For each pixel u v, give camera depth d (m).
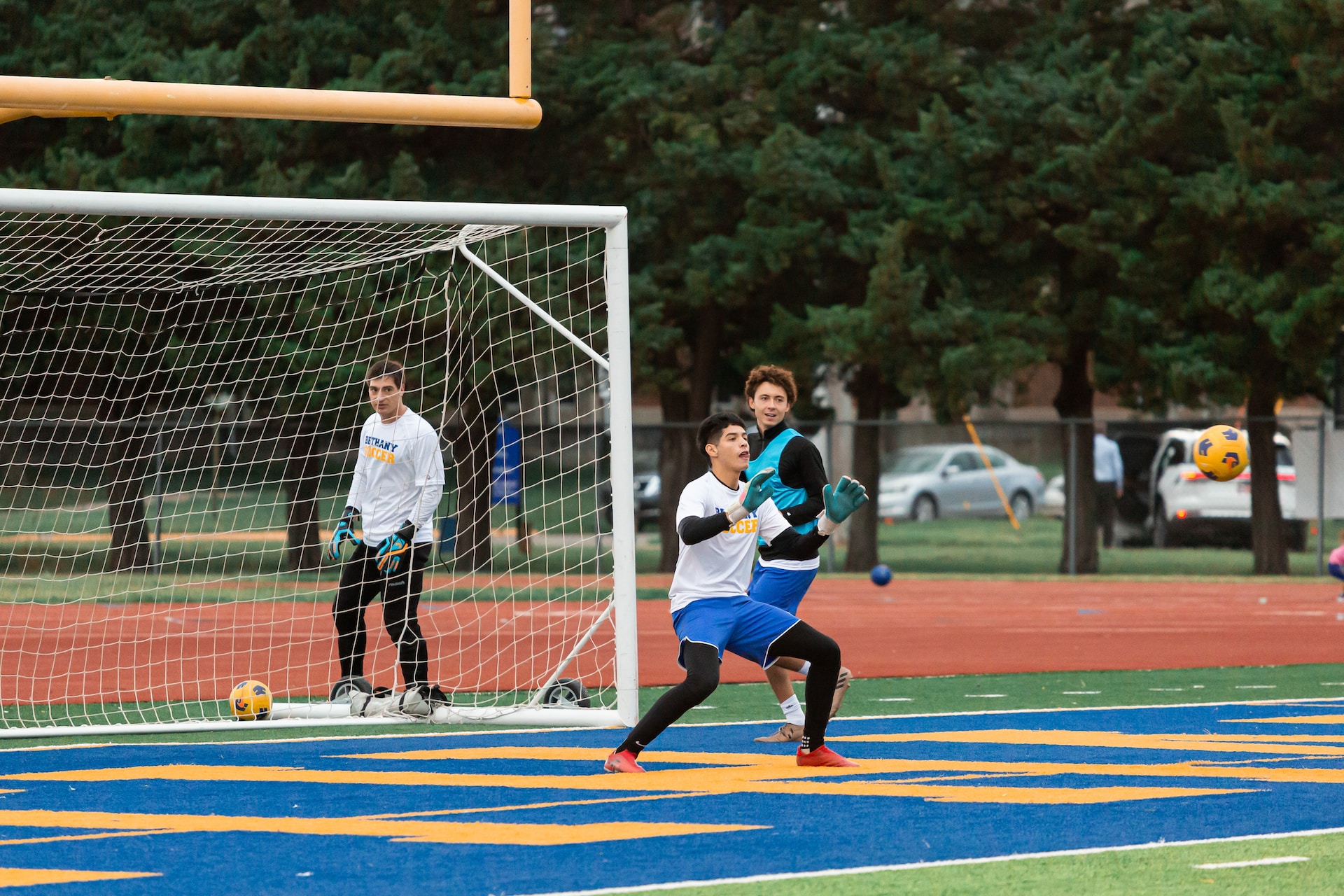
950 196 44.47
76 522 47.88
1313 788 12.21
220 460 44.62
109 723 16.92
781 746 15.02
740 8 46.72
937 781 12.62
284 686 20.50
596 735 15.95
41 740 15.69
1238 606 36.91
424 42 42.44
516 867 9.14
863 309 43.56
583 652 24.53
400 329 40.19
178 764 13.85
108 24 41.62
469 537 39.28
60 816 11.01
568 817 10.91
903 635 28.98
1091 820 10.70
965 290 45.50
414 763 13.84
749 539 13.40
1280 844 9.86
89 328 34.34
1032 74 44.78
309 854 9.55
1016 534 60.53
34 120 42.28
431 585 30.50
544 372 42.03
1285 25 41.94
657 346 43.81
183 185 41.16
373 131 43.16
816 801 11.59
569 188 45.16
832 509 13.98
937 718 17.36
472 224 17.33
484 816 10.97
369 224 19.66
